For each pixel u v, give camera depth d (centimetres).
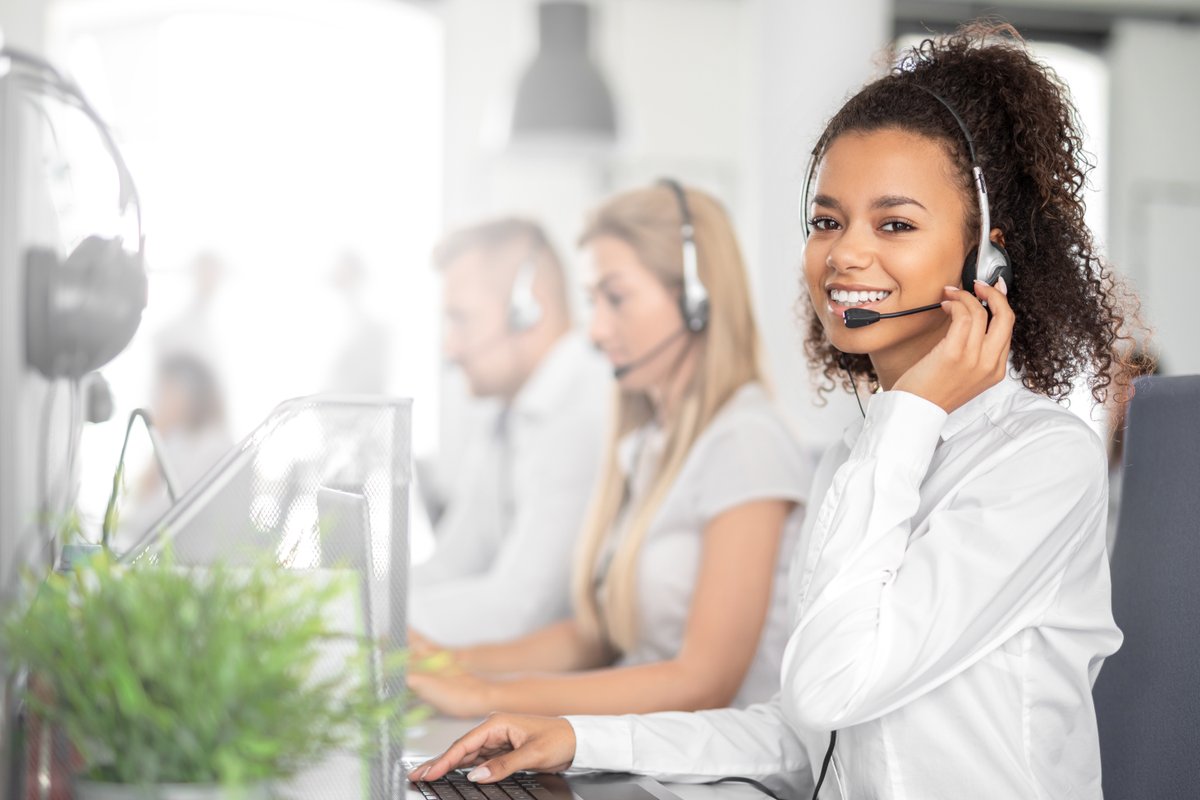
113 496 117
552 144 485
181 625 76
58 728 86
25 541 104
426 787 122
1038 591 115
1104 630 119
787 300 400
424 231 539
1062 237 128
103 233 117
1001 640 113
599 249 232
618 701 180
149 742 75
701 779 136
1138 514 141
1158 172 588
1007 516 112
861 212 120
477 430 475
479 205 545
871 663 108
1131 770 137
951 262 120
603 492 237
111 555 93
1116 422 147
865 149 121
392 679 97
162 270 509
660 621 214
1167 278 588
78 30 504
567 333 465
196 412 506
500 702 173
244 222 518
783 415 218
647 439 232
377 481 98
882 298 120
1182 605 136
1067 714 117
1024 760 115
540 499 316
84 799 76
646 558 216
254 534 95
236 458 96
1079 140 131
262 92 523
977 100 124
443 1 542
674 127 571
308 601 82
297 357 520
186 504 94
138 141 511
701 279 221
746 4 575
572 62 483
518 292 477
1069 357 131
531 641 234
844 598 111
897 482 115
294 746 78
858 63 401
